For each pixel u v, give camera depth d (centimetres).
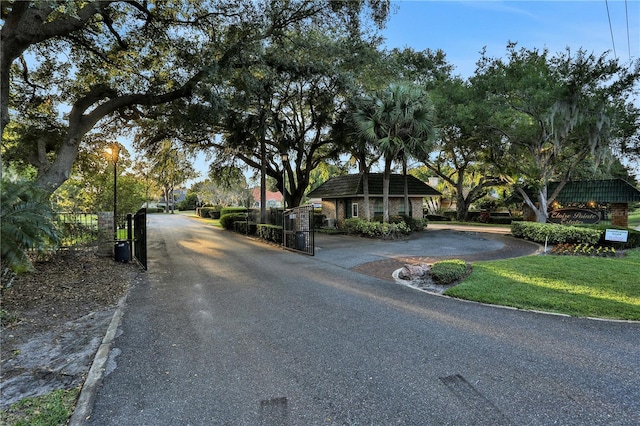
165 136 1809
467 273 777
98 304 573
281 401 290
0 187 442
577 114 1310
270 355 381
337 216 2277
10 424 254
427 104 1442
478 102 1547
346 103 1623
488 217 3050
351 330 457
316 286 714
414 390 306
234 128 1662
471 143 1861
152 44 1105
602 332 442
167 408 280
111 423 261
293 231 1298
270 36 1179
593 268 802
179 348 400
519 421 261
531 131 1519
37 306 542
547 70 1352
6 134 1120
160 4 1005
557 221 1755
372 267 927
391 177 2150
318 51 1315
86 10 807
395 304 580
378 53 1524
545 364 355
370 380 324
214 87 1134
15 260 446
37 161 1016
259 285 725
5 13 738
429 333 445
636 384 315
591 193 1783
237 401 290
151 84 1172
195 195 6938
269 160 2214
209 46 1072
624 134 1391
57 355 379
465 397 294
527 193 1873
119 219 1717
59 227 632
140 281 763
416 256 1099
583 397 294
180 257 1122
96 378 329
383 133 1502
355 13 1139
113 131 1480
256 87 1228
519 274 754
